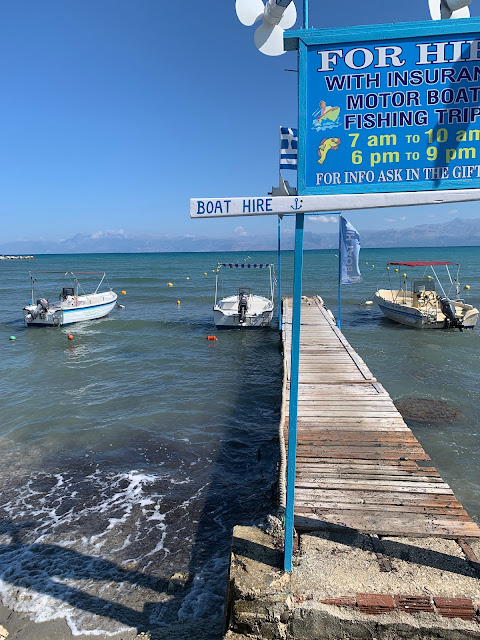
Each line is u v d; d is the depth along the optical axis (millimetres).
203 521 5902
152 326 20688
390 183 2902
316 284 40531
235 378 12352
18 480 6980
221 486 6766
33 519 5988
